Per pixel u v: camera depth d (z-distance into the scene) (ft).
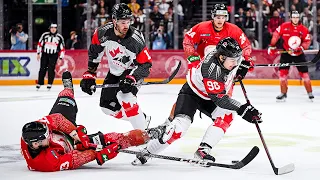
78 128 16.58
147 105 35.37
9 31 52.26
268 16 52.31
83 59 51.31
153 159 18.67
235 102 16.34
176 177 15.89
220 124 17.65
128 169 17.02
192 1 53.67
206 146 17.44
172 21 52.95
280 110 33.19
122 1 53.57
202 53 21.15
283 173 16.33
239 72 18.92
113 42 18.92
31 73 51.19
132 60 19.31
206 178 15.76
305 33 38.17
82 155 16.63
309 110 33.22
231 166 16.16
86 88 19.67
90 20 52.54
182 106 17.37
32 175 16.12
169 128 17.04
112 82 20.17
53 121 16.39
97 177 15.84
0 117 29.99
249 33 52.39
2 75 50.80
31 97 40.27
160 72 51.62
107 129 26.14
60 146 16.67
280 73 38.19
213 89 16.33
